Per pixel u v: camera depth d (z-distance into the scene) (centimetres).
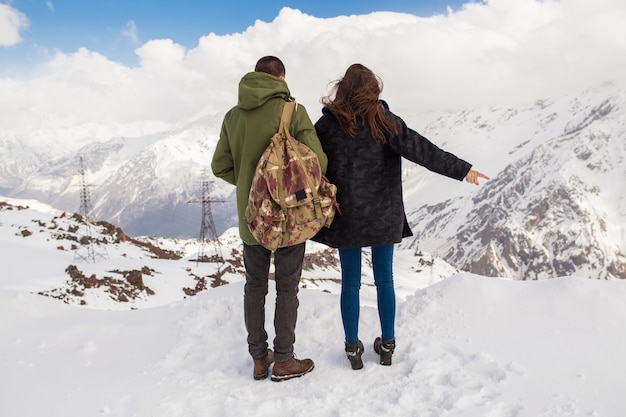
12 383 374
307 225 352
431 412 328
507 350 407
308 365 400
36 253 5609
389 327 402
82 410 342
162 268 6475
